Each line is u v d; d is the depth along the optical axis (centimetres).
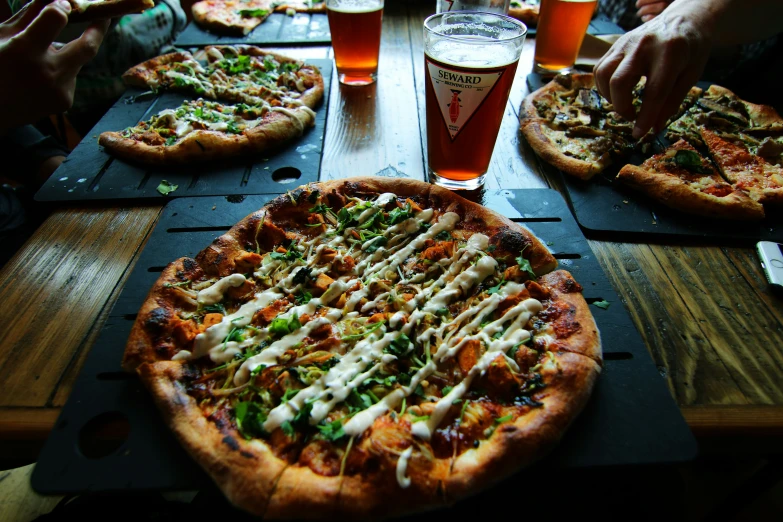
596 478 40
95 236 49
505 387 34
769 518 64
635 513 39
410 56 85
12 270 45
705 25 59
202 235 48
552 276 42
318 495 29
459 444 32
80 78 81
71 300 43
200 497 38
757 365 38
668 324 41
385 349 37
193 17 96
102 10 62
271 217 47
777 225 51
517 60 45
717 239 49
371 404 34
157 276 44
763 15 64
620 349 38
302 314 39
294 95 69
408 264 43
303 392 34
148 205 53
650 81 56
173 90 72
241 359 36
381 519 29
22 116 61
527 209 51
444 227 46
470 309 39
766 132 63
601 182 56
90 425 33
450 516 36
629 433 33
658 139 63
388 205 48
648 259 47
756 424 35
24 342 39
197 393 34
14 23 63
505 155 61
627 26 106
